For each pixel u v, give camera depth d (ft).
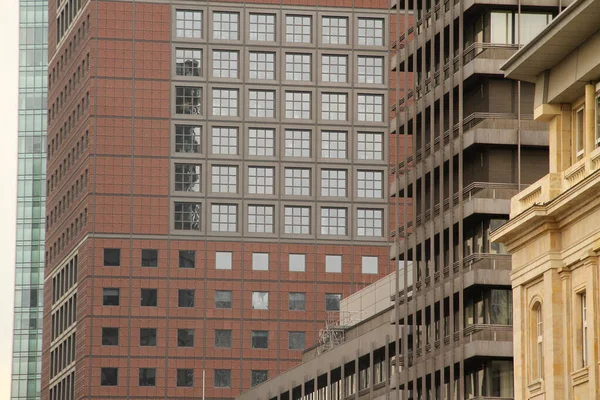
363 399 592.19
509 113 473.26
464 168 490.08
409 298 526.98
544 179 336.90
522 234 341.62
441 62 497.05
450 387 474.90
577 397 317.01
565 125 336.90
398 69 541.75
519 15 472.44
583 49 321.32
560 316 325.62
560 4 470.39
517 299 345.10
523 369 340.80
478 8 475.31
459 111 479.00
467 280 460.96
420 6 550.77
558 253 327.26
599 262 310.24
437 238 502.79
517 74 343.46
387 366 565.53
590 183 306.35
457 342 470.80
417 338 515.50
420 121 528.63
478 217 467.52
